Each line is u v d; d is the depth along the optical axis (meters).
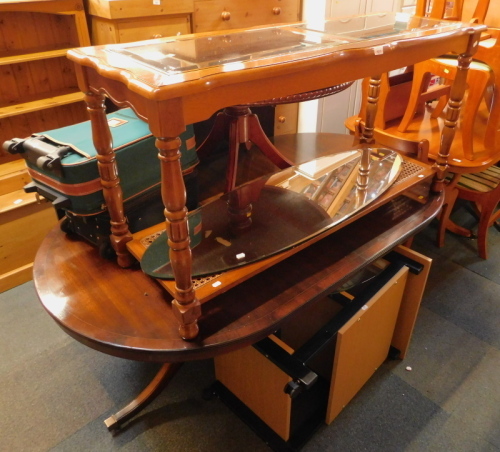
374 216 1.49
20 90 2.05
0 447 1.38
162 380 1.48
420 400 1.52
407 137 2.05
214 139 2.03
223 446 1.38
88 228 1.30
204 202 1.86
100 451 1.37
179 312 0.96
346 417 1.46
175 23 1.97
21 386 1.57
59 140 1.28
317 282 1.19
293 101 1.76
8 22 1.92
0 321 1.84
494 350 1.71
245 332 1.03
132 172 1.32
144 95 0.74
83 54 0.96
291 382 1.13
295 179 1.59
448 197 2.06
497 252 2.25
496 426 1.43
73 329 1.04
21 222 1.92
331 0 2.39
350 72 1.04
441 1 1.94
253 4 2.24
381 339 1.51
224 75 0.81
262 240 1.24
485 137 1.93
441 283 2.04
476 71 1.71
